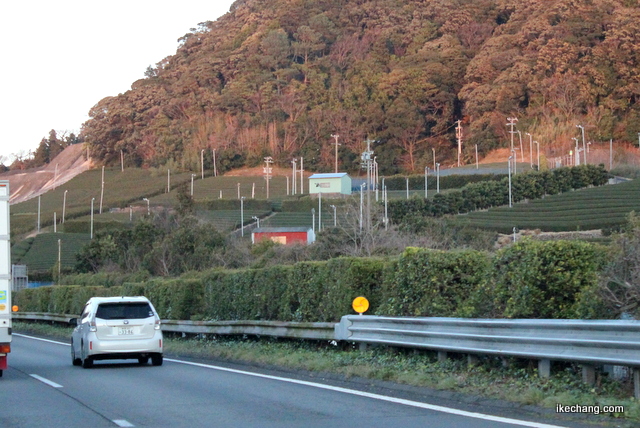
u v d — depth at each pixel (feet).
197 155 488.44
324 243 132.98
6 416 31.89
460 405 32.58
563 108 419.33
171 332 83.30
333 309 53.88
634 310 34.42
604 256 37.47
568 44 431.02
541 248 38.29
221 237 161.58
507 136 434.30
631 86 412.16
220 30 632.38
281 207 322.14
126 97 560.20
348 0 601.21
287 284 60.18
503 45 471.21
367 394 36.42
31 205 436.76
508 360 37.06
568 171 279.69
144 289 90.94
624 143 401.70
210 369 52.08
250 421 29.48
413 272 46.62
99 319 54.65
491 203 255.50
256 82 522.47
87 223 318.24
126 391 40.19
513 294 38.99
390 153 457.27
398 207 222.07
